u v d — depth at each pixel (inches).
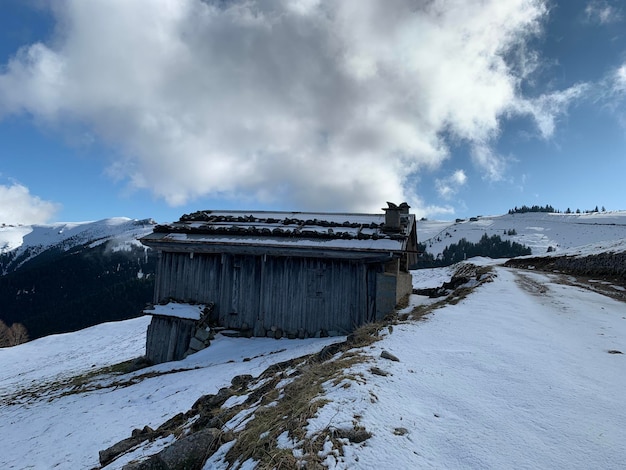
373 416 145.6
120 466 198.2
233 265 661.3
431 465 120.3
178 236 691.4
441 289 865.5
